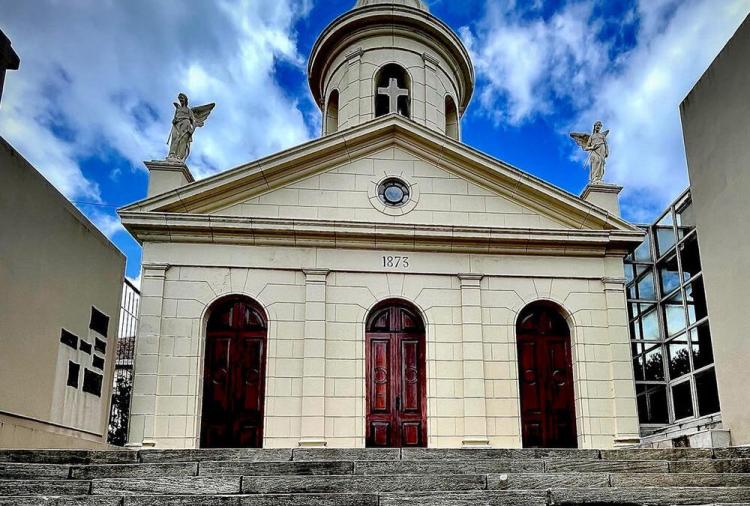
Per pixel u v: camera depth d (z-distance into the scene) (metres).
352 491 7.95
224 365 15.86
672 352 17.75
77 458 9.16
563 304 16.64
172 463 8.55
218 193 16.58
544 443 15.98
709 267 12.58
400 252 16.58
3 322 10.71
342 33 22.02
